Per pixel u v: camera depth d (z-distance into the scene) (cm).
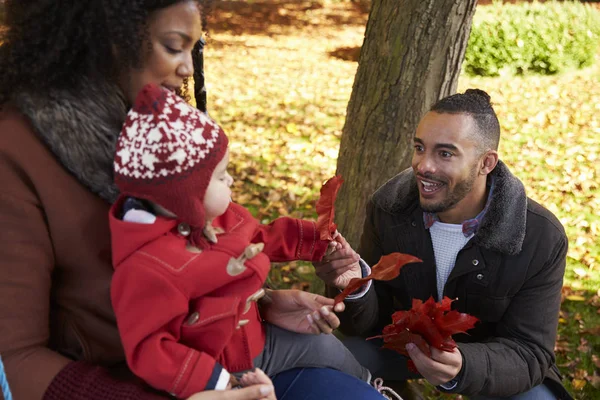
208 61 1062
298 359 181
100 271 143
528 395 235
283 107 809
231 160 623
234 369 163
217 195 141
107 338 147
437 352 196
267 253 175
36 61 135
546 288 228
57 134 133
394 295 254
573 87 897
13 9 139
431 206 218
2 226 131
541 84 917
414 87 312
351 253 191
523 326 230
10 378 132
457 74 317
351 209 342
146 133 130
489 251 223
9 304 132
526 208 224
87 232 139
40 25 135
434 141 210
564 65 970
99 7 132
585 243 480
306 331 179
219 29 1298
